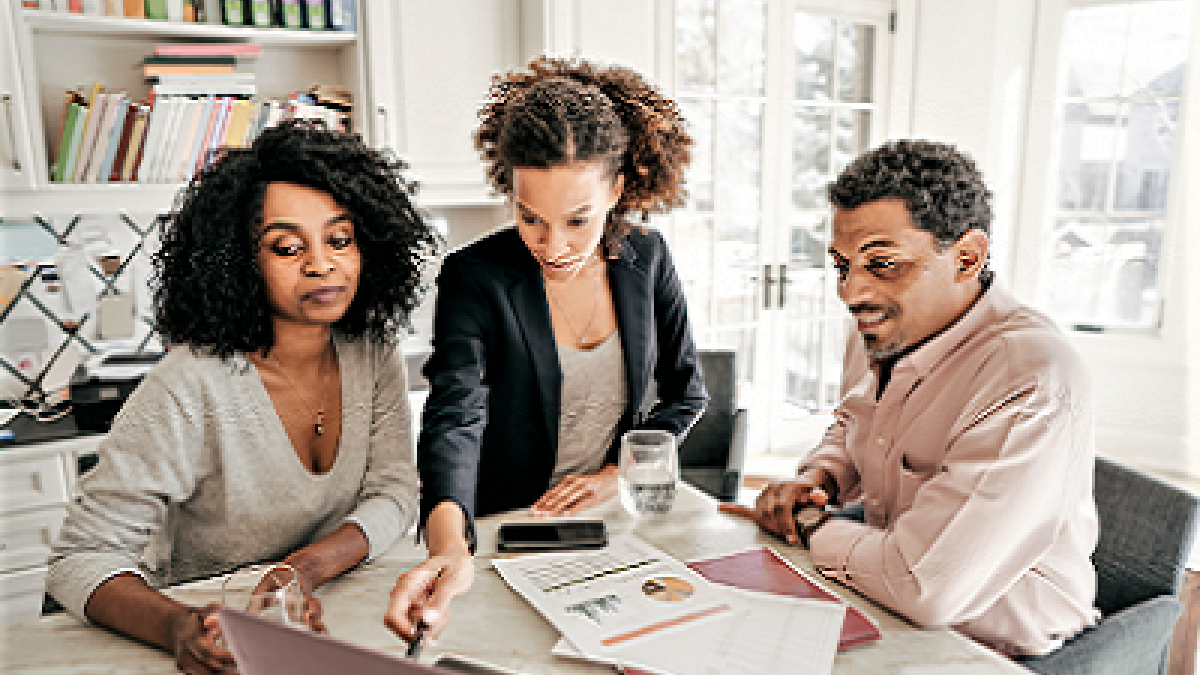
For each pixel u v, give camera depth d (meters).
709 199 3.49
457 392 1.27
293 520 1.17
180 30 2.41
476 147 1.27
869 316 1.13
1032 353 1.07
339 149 1.10
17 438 2.14
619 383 1.44
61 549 1.03
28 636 0.95
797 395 3.93
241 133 2.51
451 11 2.75
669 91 3.21
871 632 0.95
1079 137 3.77
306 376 1.18
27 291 2.46
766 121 3.52
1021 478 1.03
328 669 0.59
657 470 1.25
